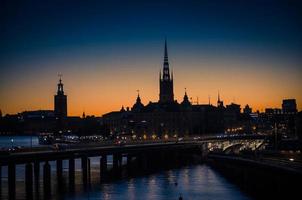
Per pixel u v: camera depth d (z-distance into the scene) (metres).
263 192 150.00
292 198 134.12
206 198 141.38
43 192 150.75
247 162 173.25
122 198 141.12
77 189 158.00
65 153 168.25
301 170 134.00
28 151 164.62
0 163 139.88
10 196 140.38
